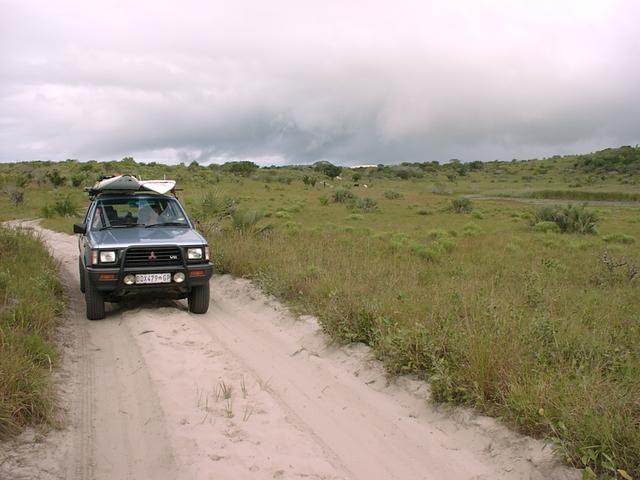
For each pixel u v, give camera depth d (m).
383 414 4.77
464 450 4.15
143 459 3.90
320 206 40.47
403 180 112.19
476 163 142.88
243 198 44.41
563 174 120.81
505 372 4.61
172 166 85.31
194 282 7.50
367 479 3.78
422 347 5.35
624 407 3.92
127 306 8.15
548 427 3.97
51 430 4.19
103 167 67.75
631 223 32.81
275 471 3.69
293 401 5.02
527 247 18.22
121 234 7.77
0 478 3.47
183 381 5.16
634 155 125.44
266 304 8.32
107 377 5.43
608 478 3.38
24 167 71.94
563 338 5.64
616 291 9.53
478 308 6.17
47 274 8.83
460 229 26.19
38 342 5.46
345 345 6.22
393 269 10.29
